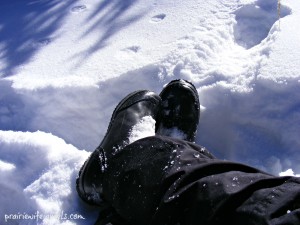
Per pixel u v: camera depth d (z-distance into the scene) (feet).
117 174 3.76
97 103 5.41
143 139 3.90
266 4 6.07
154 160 3.60
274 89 4.77
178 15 6.31
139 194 3.51
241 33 5.93
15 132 4.97
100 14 6.78
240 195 2.95
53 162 4.51
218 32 5.84
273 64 4.95
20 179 4.45
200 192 3.10
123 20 6.52
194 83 5.26
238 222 2.85
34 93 5.52
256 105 4.80
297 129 4.52
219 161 3.40
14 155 4.66
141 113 4.64
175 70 5.43
